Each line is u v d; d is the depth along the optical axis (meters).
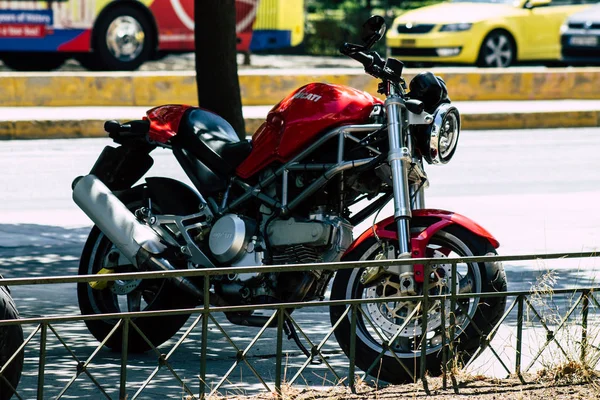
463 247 8.40
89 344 10.05
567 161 23.39
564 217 17.05
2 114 26.86
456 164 22.69
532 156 24.08
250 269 7.32
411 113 8.40
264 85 30.31
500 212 17.44
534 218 16.92
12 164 21.81
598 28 37.00
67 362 9.35
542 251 14.42
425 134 8.42
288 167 8.88
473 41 37.03
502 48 37.66
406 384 8.09
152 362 9.42
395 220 8.35
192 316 11.06
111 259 9.95
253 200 9.26
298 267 7.41
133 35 34.66
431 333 9.74
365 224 15.79
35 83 28.95
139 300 9.94
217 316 11.20
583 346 8.32
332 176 8.66
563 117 29.88
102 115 26.95
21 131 25.67
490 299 8.27
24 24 32.56
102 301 10.08
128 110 28.48
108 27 34.12
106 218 9.60
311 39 47.97
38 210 17.34
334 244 8.84
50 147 24.36
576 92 33.75
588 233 15.77
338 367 9.23
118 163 10.08
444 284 8.34
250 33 36.88
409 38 37.59
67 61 36.28
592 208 17.91
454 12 37.72
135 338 9.70
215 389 7.63
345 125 8.63
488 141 26.64
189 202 9.76
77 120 26.05
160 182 9.77
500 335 10.08
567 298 11.51
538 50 37.84
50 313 11.25
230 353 9.74
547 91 33.47
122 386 7.25
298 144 8.77
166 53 36.16
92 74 29.58
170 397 8.29
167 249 9.40
